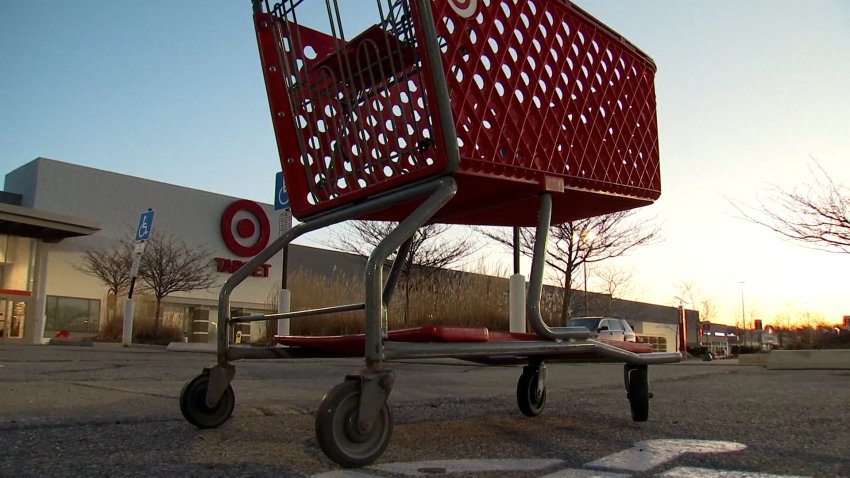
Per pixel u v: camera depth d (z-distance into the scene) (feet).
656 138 13.33
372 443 7.55
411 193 9.13
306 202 10.84
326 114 10.83
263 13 11.18
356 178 10.21
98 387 16.44
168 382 18.57
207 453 8.39
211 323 116.98
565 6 11.45
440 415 12.62
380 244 8.07
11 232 85.20
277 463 7.80
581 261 61.26
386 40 9.55
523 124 10.27
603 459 8.23
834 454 8.75
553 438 9.91
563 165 10.98
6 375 20.56
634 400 11.48
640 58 13.21
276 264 126.72
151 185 112.47
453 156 8.75
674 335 181.06
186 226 116.37
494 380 22.63
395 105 10.57
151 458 8.07
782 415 12.77
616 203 12.63
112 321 85.92
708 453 8.70
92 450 8.54
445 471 7.40
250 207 124.57
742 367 39.01
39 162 99.76
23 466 7.59
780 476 7.47
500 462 7.97
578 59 11.66
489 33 10.02
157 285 98.17
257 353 10.35
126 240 107.24
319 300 51.08
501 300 49.21
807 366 36.01
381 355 7.64
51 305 97.14
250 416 11.71
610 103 12.33
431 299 49.16
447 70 9.34
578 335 10.16
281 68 11.00
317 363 33.19
